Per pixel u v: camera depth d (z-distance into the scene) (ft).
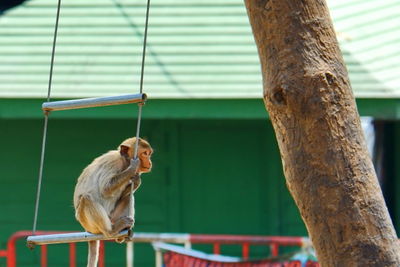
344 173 26.58
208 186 53.72
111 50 54.08
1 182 53.67
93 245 33.73
